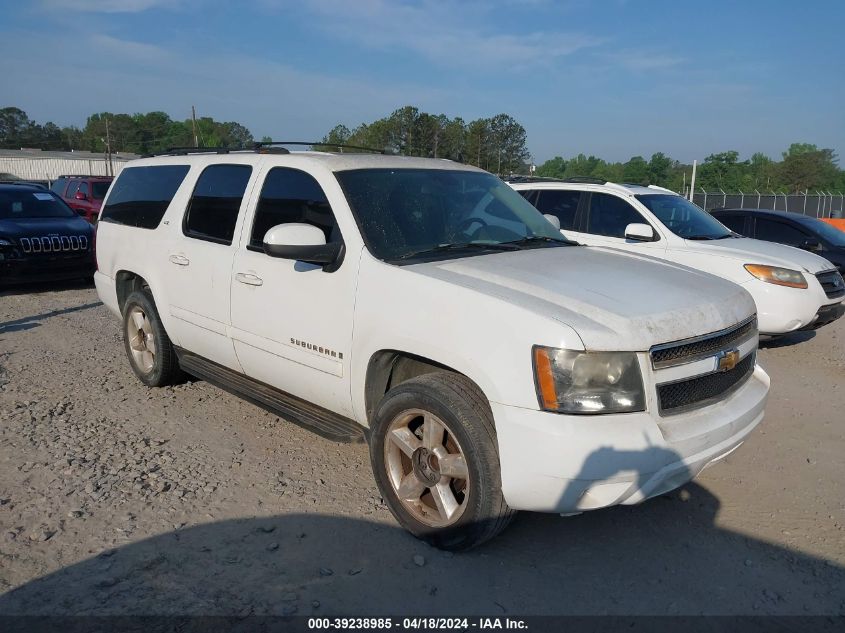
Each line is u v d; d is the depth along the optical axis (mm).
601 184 8875
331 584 3213
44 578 3211
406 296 3504
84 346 7488
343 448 4770
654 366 3080
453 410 3258
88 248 11180
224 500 3977
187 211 5199
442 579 3270
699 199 37594
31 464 4398
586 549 3568
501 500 3229
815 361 7488
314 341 4027
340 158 4395
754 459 4727
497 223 4461
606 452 2924
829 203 36000
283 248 3744
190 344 5215
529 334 3029
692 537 3711
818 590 3266
